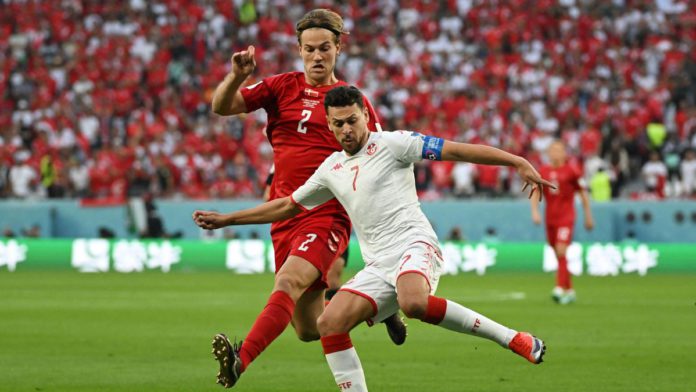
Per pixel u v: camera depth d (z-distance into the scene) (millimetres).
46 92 114125
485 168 94000
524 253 82062
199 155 100938
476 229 85562
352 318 22766
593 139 100562
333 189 23969
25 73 116875
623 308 52375
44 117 107812
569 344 38000
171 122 108500
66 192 97375
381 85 114750
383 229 23359
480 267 81875
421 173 94250
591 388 28156
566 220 55594
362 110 23406
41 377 30141
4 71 116938
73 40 122062
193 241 84938
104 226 89375
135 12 125438
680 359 34000
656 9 126438
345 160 23797
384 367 32406
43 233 89375
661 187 94750
